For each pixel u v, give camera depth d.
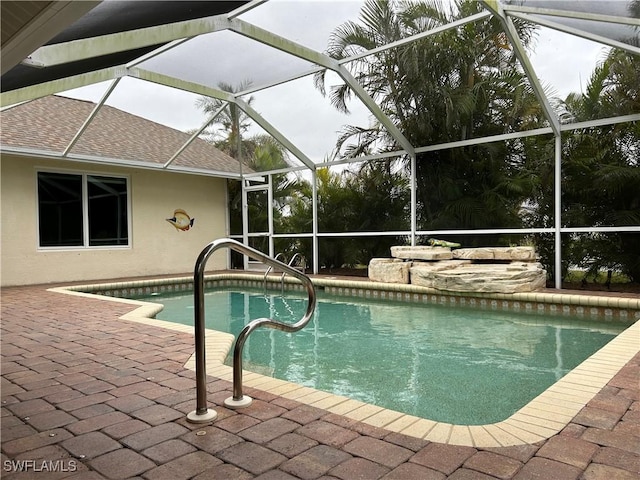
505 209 8.15
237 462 1.87
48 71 3.82
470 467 1.78
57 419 2.35
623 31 5.21
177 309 7.75
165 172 11.58
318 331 5.71
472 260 8.12
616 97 6.80
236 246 2.45
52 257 9.60
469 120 8.38
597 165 7.17
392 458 1.88
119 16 3.31
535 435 2.05
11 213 9.05
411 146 9.07
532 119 7.68
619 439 1.99
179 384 2.90
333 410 2.43
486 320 6.18
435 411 3.04
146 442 2.07
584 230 7.22
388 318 6.49
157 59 6.84
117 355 3.64
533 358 4.32
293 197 11.43
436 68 8.01
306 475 1.75
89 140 9.46
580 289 7.29
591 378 2.82
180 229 11.88
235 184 12.89
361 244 10.20
